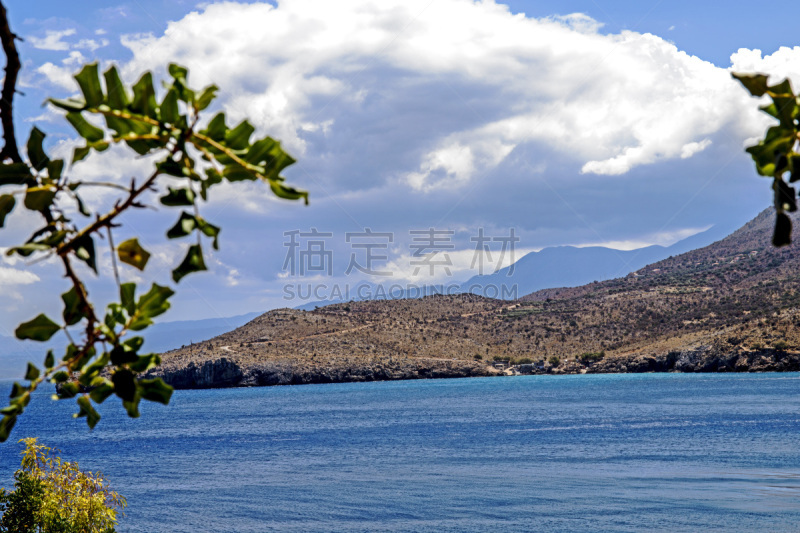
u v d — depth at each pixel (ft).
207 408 466.70
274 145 5.34
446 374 647.97
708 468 159.02
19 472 52.65
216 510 136.77
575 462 176.65
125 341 5.74
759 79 4.73
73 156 5.19
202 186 5.27
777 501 123.54
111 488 168.55
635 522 112.57
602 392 424.46
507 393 460.96
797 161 4.61
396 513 127.44
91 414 5.60
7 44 5.51
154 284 5.87
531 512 123.13
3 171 5.16
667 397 363.35
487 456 194.39
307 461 201.57
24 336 5.53
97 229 5.15
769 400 318.65
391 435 256.52
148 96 5.18
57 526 50.72
